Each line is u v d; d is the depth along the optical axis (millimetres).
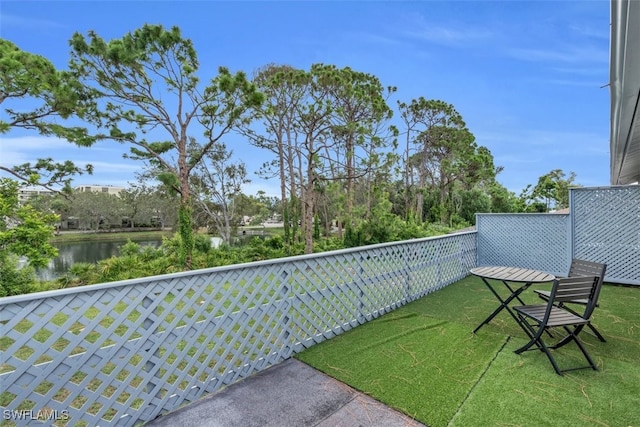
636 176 9188
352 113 12523
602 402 2219
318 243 13289
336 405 2275
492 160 25688
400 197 23797
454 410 2166
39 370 1775
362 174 11844
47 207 16422
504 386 2430
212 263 10172
